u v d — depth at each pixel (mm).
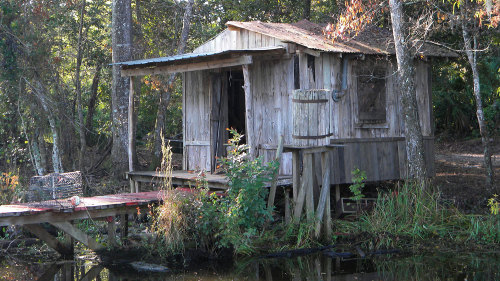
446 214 10125
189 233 8461
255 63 11000
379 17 14242
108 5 19062
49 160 14891
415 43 11141
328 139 9055
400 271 7863
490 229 9461
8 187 10508
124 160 14133
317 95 8773
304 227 8961
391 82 11516
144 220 10641
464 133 24797
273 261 8328
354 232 9430
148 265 8148
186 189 9062
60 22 15016
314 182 9359
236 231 8297
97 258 8492
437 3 12773
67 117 13609
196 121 11969
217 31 19094
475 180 14070
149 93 18188
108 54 17922
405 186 10039
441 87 23469
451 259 8516
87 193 12922
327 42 10828
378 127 11266
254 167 8445
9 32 12109
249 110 9523
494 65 16688
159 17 18547
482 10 10477
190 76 12125
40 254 8789
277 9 19859
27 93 12547
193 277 7543
